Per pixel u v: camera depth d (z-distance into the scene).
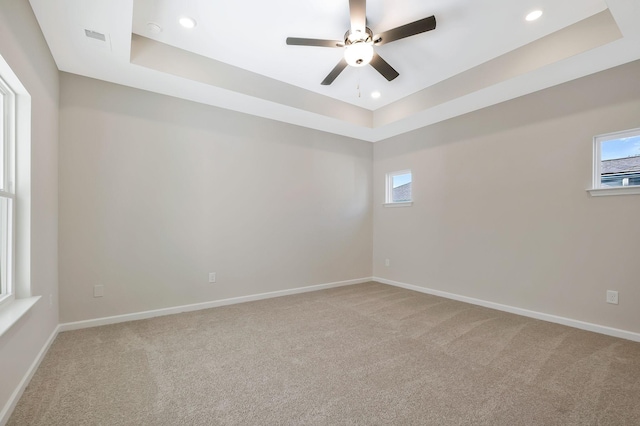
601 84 2.72
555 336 2.64
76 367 2.05
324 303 3.72
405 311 3.39
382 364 2.13
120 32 2.19
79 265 2.80
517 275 3.31
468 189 3.78
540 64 2.66
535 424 1.50
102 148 2.92
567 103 2.94
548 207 3.07
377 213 5.12
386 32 2.22
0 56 1.49
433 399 1.71
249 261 3.83
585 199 2.82
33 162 2.00
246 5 2.27
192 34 2.64
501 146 3.45
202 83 2.99
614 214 2.66
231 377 1.95
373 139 5.06
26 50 1.86
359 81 3.51
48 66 2.35
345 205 4.84
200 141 3.48
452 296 3.95
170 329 2.79
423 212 4.35
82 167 2.83
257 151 3.91
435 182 4.18
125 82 2.97
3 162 1.84
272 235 4.04
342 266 4.79
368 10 2.33
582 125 2.84
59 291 2.71
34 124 2.02
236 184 3.73
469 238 3.77
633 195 2.56
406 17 2.42
